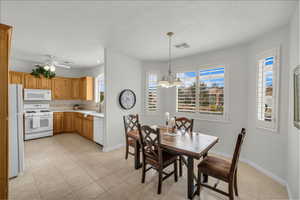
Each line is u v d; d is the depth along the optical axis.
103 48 3.27
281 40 2.17
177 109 3.95
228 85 3.05
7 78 1.39
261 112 2.49
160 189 1.89
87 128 4.33
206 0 1.60
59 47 3.21
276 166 2.21
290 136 1.90
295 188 1.67
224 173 1.64
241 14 1.86
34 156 3.06
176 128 2.93
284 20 1.98
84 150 3.43
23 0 1.62
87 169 2.52
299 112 1.48
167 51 3.37
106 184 2.09
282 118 2.14
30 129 4.23
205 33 2.42
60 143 3.96
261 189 1.99
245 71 2.84
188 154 1.67
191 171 1.77
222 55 3.15
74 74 5.68
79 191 1.93
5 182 1.39
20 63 4.41
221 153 3.16
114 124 3.50
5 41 1.38
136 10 1.81
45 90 4.69
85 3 1.68
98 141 3.78
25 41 2.85
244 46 2.85
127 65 3.78
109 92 3.35
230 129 3.04
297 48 1.66
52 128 4.71
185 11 1.81
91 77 5.25
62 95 5.16
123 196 1.84
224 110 3.10
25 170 2.47
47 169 2.51
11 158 2.22
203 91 3.44
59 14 1.91
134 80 4.00
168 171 2.51
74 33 2.49
